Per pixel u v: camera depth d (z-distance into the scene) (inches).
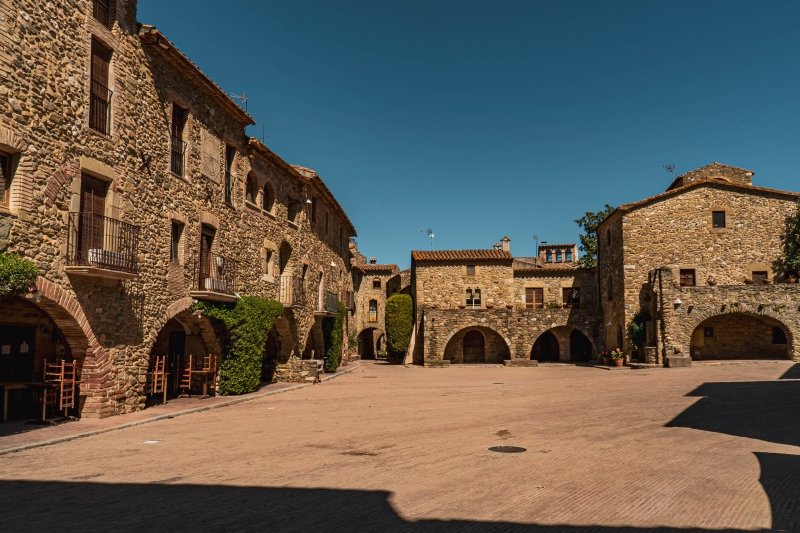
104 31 492.4
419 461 332.5
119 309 504.7
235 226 744.3
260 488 271.0
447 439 406.0
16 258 381.7
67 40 446.3
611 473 304.3
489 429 449.7
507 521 224.1
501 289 1549.0
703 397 609.0
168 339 731.4
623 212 1191.6
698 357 1157.1
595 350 1357.0
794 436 412.2
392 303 1528.1
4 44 383.2
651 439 403.9
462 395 709.9
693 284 1163.3
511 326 1379.2
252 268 792.3
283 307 860.0
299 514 230.5
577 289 1545.3
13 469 309.0
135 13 540.7
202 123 666.2
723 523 224.1
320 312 1073.5
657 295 1096.2
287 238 928.9
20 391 510.3
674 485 280.2
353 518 225.8
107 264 462.9
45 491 263.3
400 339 1504.7
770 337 1130.7
